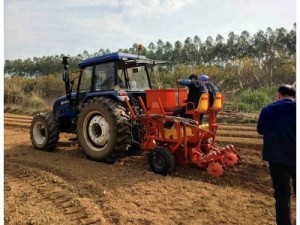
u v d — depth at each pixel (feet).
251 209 13.35
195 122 17.87
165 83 56.29
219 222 12.18
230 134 29.68
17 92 70.28
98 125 21.27
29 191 15.64
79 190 15.46
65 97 25.20
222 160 17.99
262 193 15.33
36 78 78.48
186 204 13.78
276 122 11.89
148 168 19.53
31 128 25.99
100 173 18.10
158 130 19.15
